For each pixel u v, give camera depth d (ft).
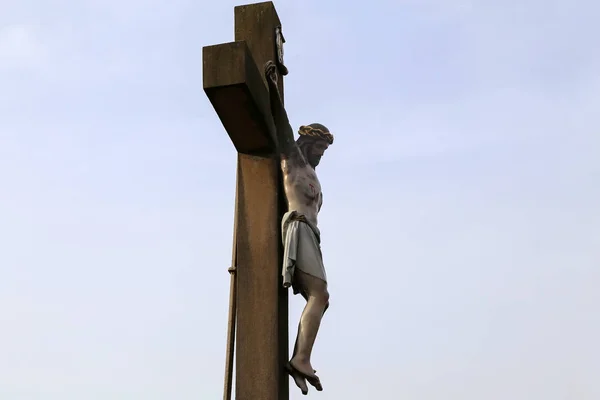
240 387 39.37
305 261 41.83
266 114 42.27
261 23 46.52
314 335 40.86
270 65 43.19
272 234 42.29
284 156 44.06
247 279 41.39
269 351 39.88
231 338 42.29
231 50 39.52
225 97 39.63
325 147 46.60
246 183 43.42
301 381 39.93
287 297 42.75
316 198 43.93
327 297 41.96
